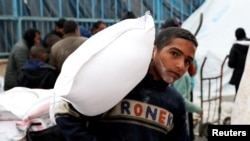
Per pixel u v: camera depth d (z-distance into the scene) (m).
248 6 8.95
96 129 1.44
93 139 1.38
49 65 4.05
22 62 5.01
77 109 1.38
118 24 1.42
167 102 1.53
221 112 6.54
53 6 8.32
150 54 1.39
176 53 1.44
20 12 7.88
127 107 1.46
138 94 1.48
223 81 7.91
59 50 4.04
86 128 1.42
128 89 1.38
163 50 1.45
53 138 1.91
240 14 8.87
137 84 1.46
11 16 7.76
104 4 9.08
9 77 5.08
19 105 2.07
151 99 1.49
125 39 1.35
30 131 2.00
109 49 1.33
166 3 9.95
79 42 4.01
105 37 1.36
